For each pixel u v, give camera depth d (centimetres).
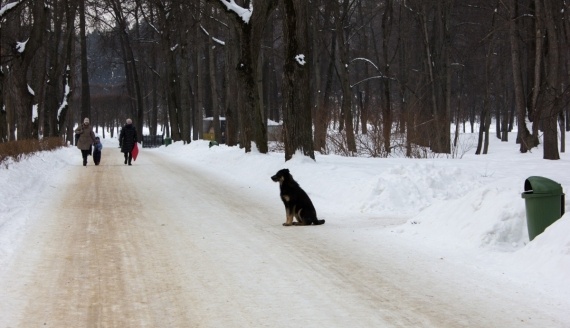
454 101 6212
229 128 3612
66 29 4497
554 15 2869
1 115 3192
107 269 808
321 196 1566
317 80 3931
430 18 4966
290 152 2028
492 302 653
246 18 2434
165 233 1073
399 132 3200
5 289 706
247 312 625
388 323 588
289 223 1152
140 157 3597
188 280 753
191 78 6184
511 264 798
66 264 833
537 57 2927
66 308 640
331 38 5056
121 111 10006
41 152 2662
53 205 1409
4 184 1518
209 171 2441
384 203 1356
